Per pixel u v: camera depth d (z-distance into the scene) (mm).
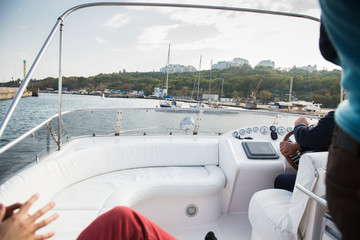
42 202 1653
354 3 370
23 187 1451
